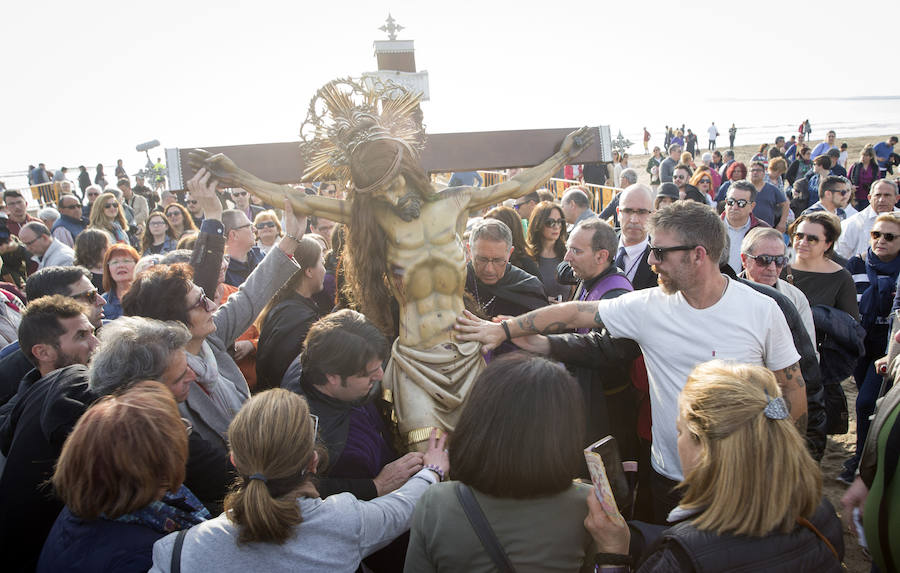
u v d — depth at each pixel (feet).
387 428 9.52
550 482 5.55
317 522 5.91
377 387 9.26
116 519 5.95
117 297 14.03
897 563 7.23
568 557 5.61
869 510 7.52
